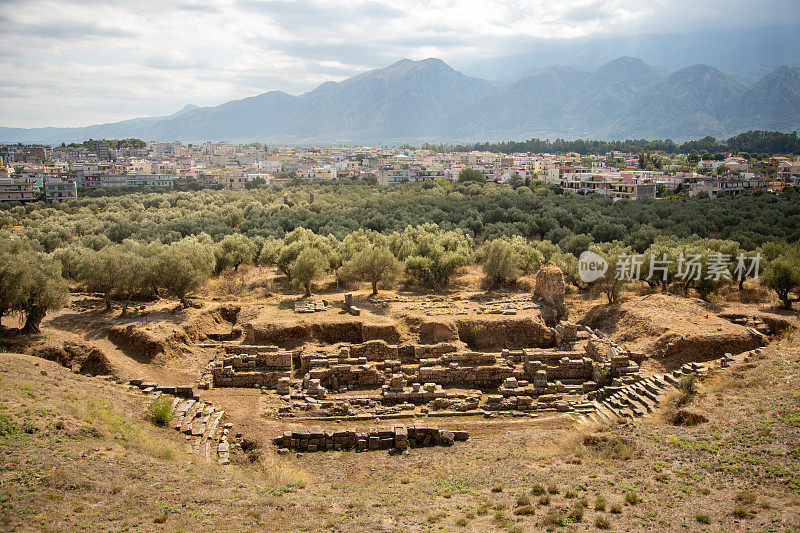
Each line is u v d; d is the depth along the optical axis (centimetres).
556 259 7094
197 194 15950
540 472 2850
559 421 3822
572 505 2411
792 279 5025
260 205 12925
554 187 17788
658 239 7969
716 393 3553
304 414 3891
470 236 9569
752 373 3731
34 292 4441
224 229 10238
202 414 3716
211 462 3069
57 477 2356
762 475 2517
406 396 4153
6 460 2411
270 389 4303
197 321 5153
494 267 6656
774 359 3872
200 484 2630
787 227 9425
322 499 2619
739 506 2291
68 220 11294
